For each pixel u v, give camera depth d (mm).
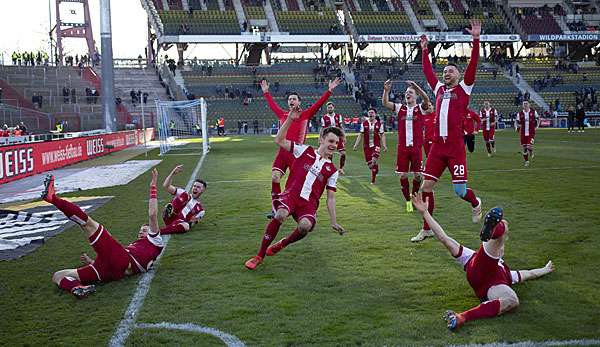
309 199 5902
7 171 15406
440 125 7047
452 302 4852
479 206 7348
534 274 5379
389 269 5859
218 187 12867
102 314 4746
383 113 50531
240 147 29125
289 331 4301
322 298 5012
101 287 5484
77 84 42281
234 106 49031
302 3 57312
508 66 57781
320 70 54562
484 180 13062
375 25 55500
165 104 30172
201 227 8352
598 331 4203
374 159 13070
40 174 17688
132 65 53688
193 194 8305
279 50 59062
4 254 6883
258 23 54438
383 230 7797
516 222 8086
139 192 12539
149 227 6066
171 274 5867
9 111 31281
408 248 6730
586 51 61406
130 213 9750
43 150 18375
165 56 53000
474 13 58562
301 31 54438
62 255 6812
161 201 11055
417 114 9133
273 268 6004
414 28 56156
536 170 15141
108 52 30797
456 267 5883
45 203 11406
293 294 5137
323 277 5633
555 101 50875
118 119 39750
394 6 58219
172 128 41531
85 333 4352
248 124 48812
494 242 4496
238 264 6195
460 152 7031
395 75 54969
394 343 4055
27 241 7527
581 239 6977
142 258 5820
